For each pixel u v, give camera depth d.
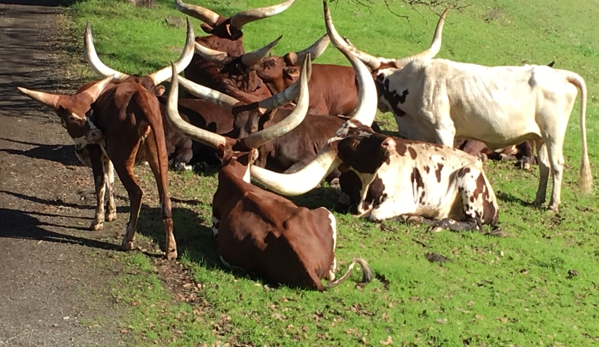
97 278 7.30
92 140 7.75
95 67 8.88
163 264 7.69
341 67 12.88
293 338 6.64
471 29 25.75
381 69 11.42
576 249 9.83
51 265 7.44
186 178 10.23
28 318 6.51
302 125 10.37
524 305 8.04
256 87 11.88
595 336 7.65
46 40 17.41
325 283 7.63
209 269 7.61
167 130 10.38
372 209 9.45
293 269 7.23
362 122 9.61
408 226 9.41
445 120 10.89
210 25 12.85
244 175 8.12
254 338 6.55
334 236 7.61
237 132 9.89
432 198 9.57
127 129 7.54
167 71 9.10
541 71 10.77
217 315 6.86
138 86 7.96
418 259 8.66
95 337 6.34
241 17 12.52
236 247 7.43
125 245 7.84
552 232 10.27
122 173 7.69
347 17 22.75
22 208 8.77
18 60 15.65
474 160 9.74
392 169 9.41
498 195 11.28
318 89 12.50
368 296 7.54
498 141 10.96
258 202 7.50
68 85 14.09
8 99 13.17
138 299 7.00
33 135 11.45
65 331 6.38
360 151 8.92
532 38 27.02
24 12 20.47
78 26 18.61
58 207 8.92
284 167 10.29
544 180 11.01
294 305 7.10
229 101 9.77
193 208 9.27
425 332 7.06
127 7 20.80
